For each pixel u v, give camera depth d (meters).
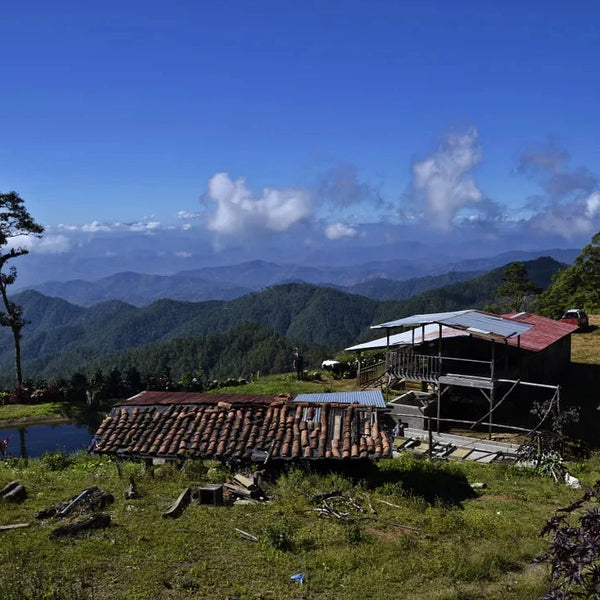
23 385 37.47
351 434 15.56
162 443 16.14
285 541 11.06
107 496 13.38
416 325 24.78
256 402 17.31
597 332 46.34
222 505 13.30
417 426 23.22
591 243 64.56
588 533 5.44
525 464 18.61
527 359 28.14
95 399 35.19
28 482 15.37
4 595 8.72
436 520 12.78
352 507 13.40
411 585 9.84
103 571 9.91
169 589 9.38
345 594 9.44
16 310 38.44
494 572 10.43
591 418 25.09
